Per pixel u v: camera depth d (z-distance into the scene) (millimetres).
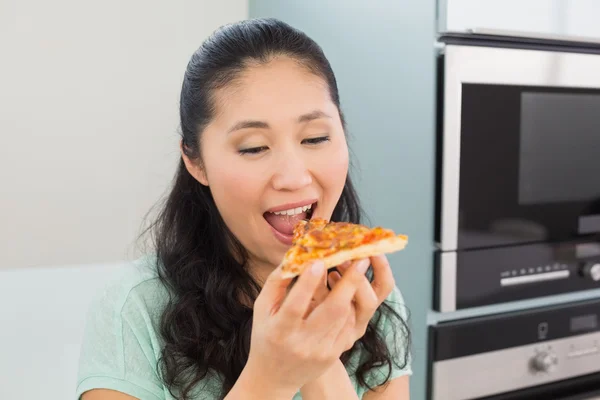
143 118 1555
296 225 780
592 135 1377
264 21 872
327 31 1474
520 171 1299
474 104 1226
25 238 1480
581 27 1301
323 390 797
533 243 1342
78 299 1451
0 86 1422
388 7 1286
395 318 1062
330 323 663
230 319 907
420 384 1296
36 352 1334
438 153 1231
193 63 868
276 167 794
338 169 836
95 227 1538
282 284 676
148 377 869
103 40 1497
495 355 1340
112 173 1539
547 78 1289
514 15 1224
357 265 673
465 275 1273
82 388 847
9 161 1447
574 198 1377
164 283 930
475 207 1260
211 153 832
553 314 1397
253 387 710
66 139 1488
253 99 784
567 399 1407
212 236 964
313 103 800
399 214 1312
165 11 1553
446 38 1199
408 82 1250
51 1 1440
